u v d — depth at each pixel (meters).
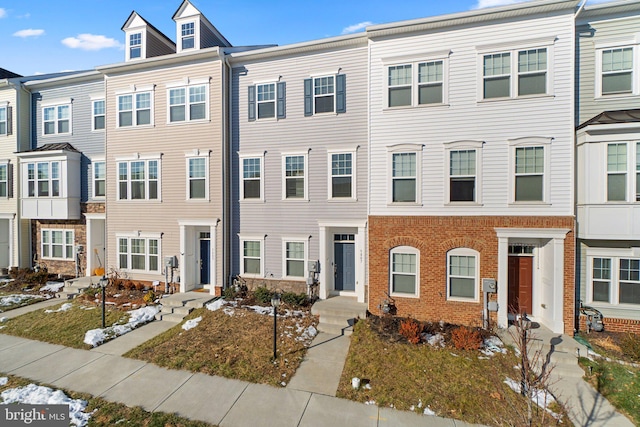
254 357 8.30
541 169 9.40
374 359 8.09
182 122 13.22
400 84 10.48
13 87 16.25
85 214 15.71
